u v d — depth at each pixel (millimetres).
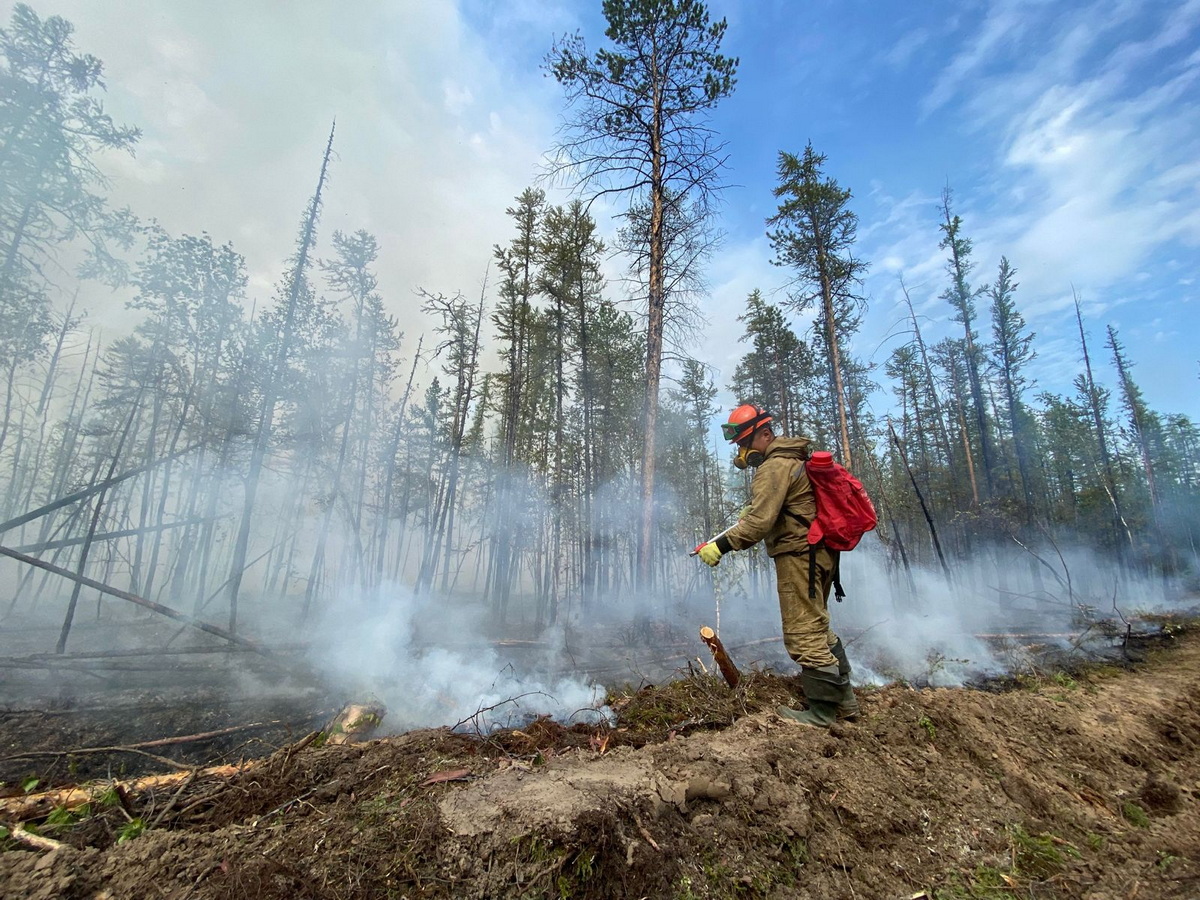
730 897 1630
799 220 14617
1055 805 2215
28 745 3994
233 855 1560
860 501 2934
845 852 1842
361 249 14219
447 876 1490
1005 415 24328
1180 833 2051
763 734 2455
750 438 3324
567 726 3143
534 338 16234
